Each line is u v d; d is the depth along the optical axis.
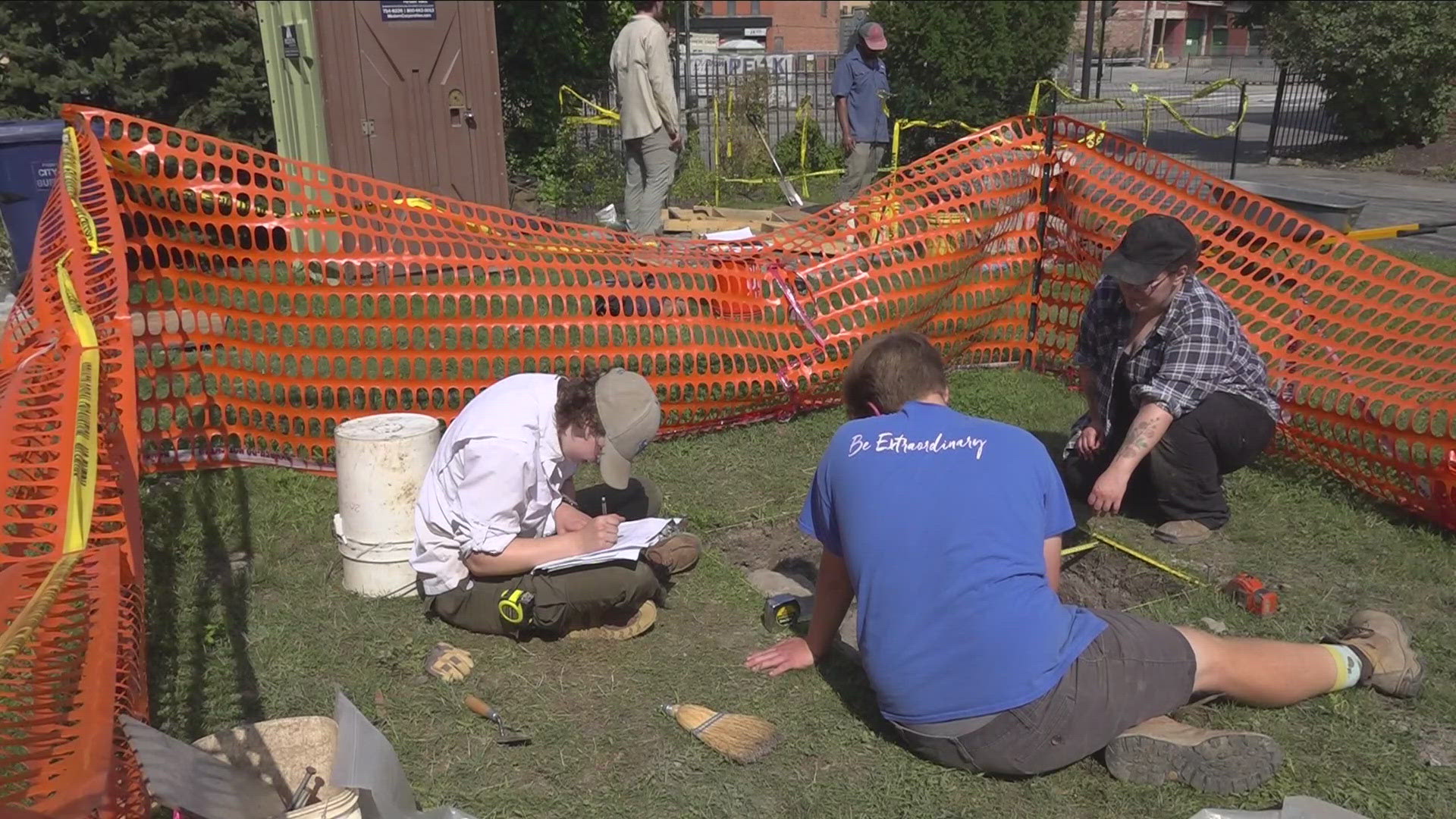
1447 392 4.43
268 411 4.99
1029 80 14.98
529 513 3.45
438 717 3.09
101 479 3.19
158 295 4.77
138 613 2.75
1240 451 4.25
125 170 4.72
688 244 6.14
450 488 3.40
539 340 5.24
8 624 2.38
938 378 3.00
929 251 5.98
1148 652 2.77
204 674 3.26
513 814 2.70
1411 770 2.85
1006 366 6.68
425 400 5.14
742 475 5.05
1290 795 2.70
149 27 11.88
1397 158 16.59
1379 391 4.61
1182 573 4.04
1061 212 6.36
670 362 5.38
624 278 5.59
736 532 4.50
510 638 3.52
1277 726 3.01
